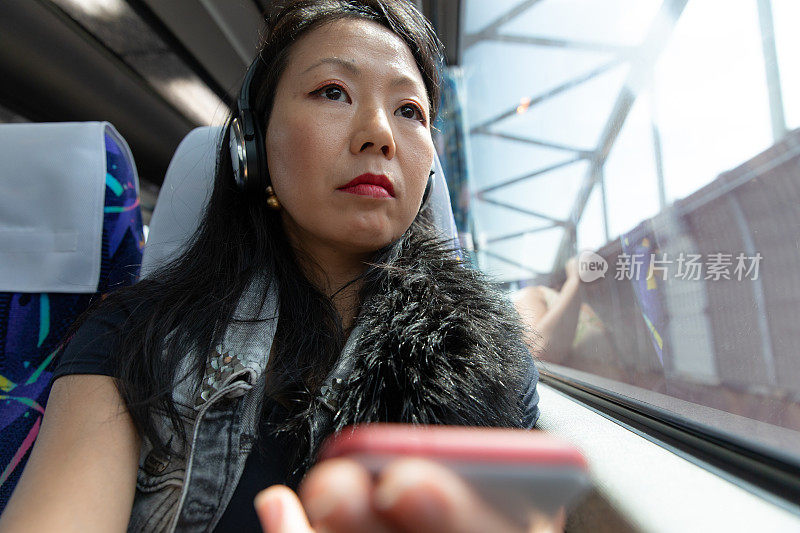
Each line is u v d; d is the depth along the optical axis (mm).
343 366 550
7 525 373
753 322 536
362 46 608
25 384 775
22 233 814
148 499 492
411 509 196
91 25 1691
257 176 643
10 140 832
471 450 228
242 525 496
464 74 2514
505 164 1858
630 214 851
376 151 573
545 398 859
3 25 1569
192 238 731
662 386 707
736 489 408
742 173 559
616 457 519
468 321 597
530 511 216
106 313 583
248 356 540
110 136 895
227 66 2008
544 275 1411
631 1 838
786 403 479
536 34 1395
